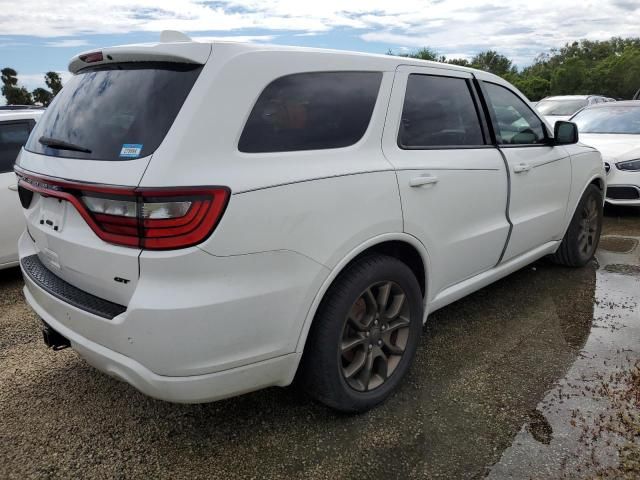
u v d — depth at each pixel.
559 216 4.20
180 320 1.92
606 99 12.88
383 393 2.69
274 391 2.90
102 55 2.36
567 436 2.46
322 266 2.26
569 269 4.78
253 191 2.03
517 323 3.68
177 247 1.91
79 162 2.17
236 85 2.09
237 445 2.46
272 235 2.09
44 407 2.79
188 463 2.36
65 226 2.26
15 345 3.51
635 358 3.15
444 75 3.14
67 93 2.61
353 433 2.53
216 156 2.00
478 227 3.26
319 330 2.37
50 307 2.39
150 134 2.02
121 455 2.42
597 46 96.38
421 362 3.17
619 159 6.61
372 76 2.66
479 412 2.66
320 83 2.42
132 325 1.96
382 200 2.50
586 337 3.45
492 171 3.29
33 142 2.67
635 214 6.96
